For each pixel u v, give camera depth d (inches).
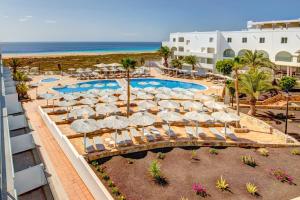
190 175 583.8
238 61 956.6
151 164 612.1
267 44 1835.6
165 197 502.0
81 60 3380.9
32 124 899.4
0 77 690.2
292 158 684.1
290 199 504.7
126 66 1002.7
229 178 573.9
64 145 672.4
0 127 375.9
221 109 938.1
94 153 657.6
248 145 754.2
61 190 521.7
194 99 1258.6
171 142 741.9
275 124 952.9
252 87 1005.2
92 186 503.2
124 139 729.0
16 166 604.1
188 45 2391.7
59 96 1135.0
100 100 1119.6
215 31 2066.9
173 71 2236.7
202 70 2233.0
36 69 2268.7
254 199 503.2
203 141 749.9
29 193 500.7
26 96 1306.6
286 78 1093.1
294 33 1688.0
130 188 528.1
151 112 1063.6
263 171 609.3
